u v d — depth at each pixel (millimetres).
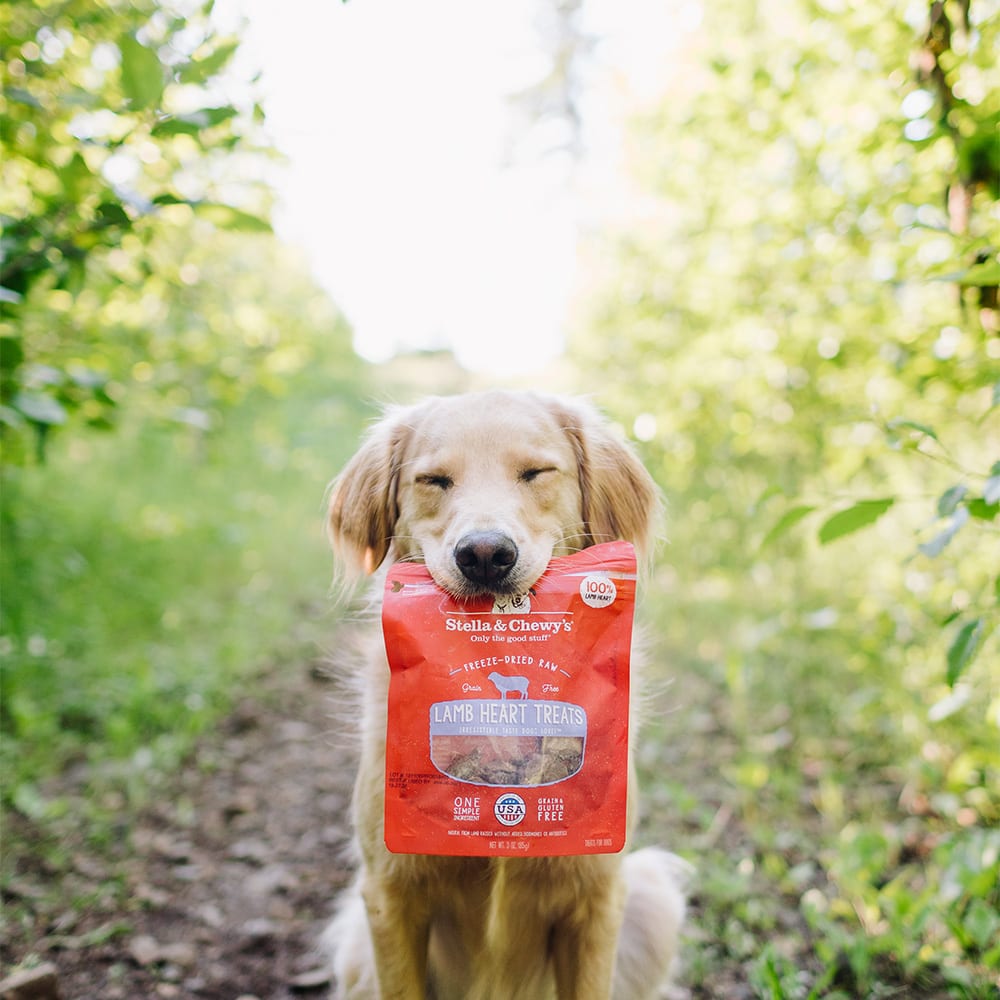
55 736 1747
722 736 1871
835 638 2031
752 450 2258
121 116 1103
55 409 1261
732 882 1346
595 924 1028
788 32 1686
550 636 893
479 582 910
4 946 1225
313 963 1274
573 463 1087
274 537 3393
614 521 1119
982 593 1425
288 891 1417
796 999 1149
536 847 871
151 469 3512
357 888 1113
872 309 1655
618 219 2576
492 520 942
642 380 2475
